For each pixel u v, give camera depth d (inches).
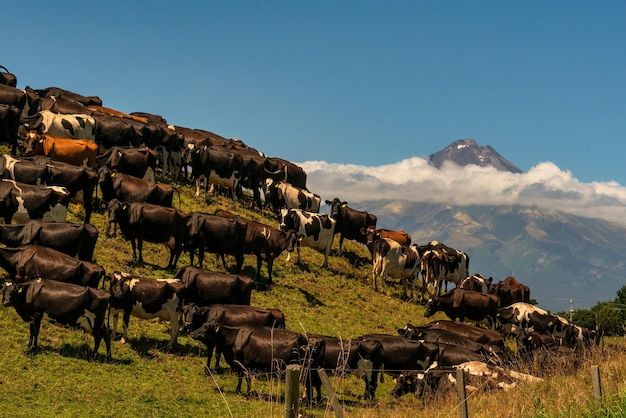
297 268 1594.5
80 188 1328.7
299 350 878.4
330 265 1726.1
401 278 1712.6
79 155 1509.6
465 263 1876.2
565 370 841.5
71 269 948.0
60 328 951.0
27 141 1444.4
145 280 980.6
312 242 1632.6
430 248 1839.3
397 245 1668.3
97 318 876.0
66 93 2180.1
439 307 1488.7
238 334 883.4
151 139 1815.9
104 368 858.8
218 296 1069.1
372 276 1788.9
